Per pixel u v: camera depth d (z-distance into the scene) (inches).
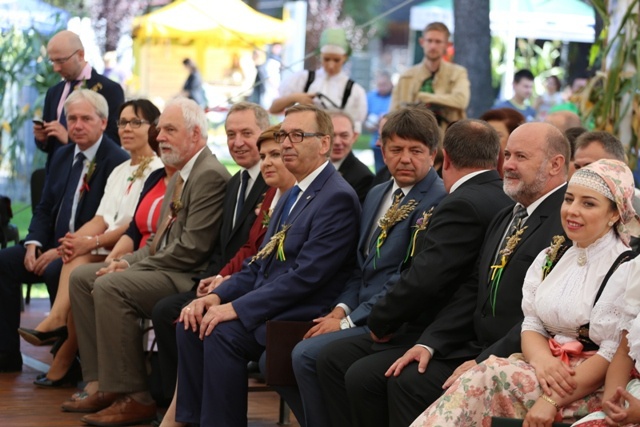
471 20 742.5
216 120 708.7
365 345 263.3
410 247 271.6
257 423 327.3
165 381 317.4
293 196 301.7
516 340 230.2
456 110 440.1
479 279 246.7
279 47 780.6
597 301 217.8
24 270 398.3
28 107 545.3
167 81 757.9
